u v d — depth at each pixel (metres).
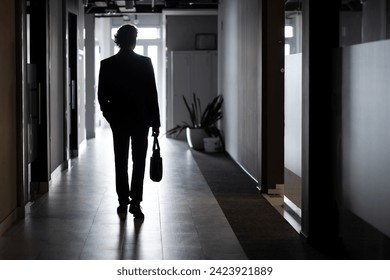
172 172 7.84
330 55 4.08
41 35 6.32
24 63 5.07
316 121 4.14
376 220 3.13
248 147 7.52
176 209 5.41
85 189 6.46
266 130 6.22
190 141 10.93
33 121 6.16
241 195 6.16
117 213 5.16
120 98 4.91
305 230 4.25
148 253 3.94
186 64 13.33
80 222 4.86
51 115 6.90
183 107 13.35
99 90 4.94
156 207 5.50
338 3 4.07
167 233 4.50
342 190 3.78
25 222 4.85
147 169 8.30
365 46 3.31
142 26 16.88
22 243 4.19
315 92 4.14
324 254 3.93
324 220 4.15
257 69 6.61
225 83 10.37
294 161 5.05
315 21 4.10
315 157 4.15
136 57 4.93
